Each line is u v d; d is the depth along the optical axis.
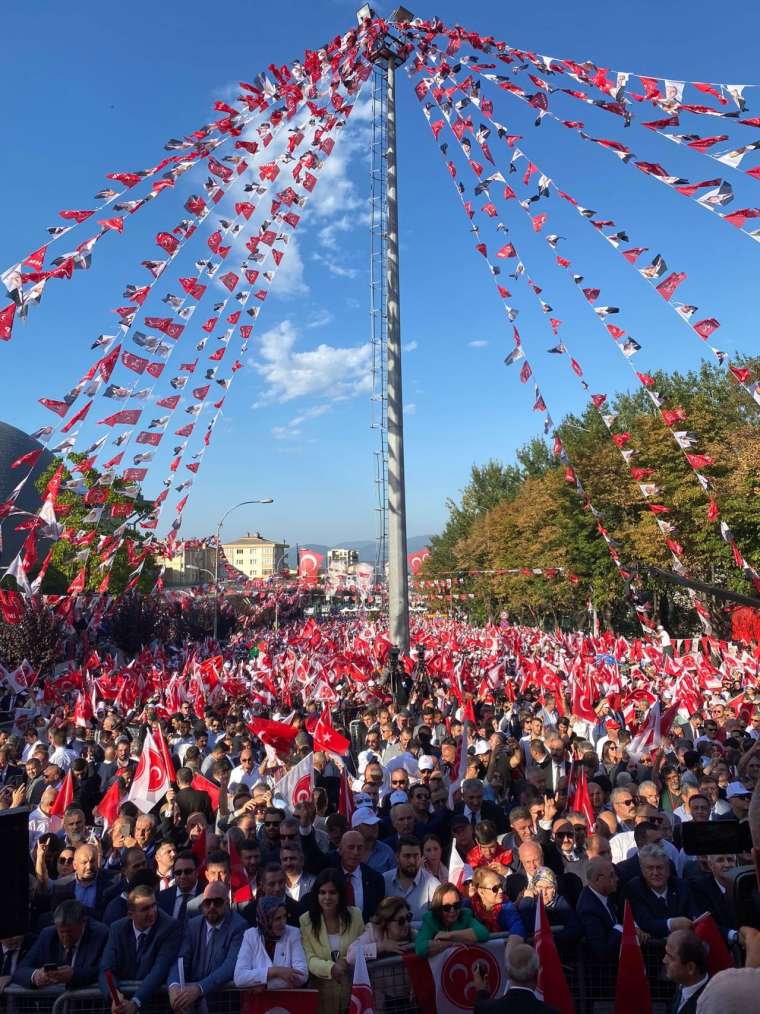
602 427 52.78
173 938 6.27
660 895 6.83
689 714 18.22
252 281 15.40
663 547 39.69
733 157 9.08
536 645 36.94
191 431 14.93
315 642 38.12
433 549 107.69
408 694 23.08
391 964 6.25
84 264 10.59
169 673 26.83
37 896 7.62
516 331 15.94
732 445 40.56
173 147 12.25
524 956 5.13
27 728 17.52
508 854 7.78
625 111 10.77
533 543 58.00
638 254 10.99
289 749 12.73
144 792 10.72
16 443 87.19
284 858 7.66
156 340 12.42
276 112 15.15
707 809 8.21
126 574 43.28
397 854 7.98
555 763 12.31
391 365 25.20
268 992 5.93
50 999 6.04
